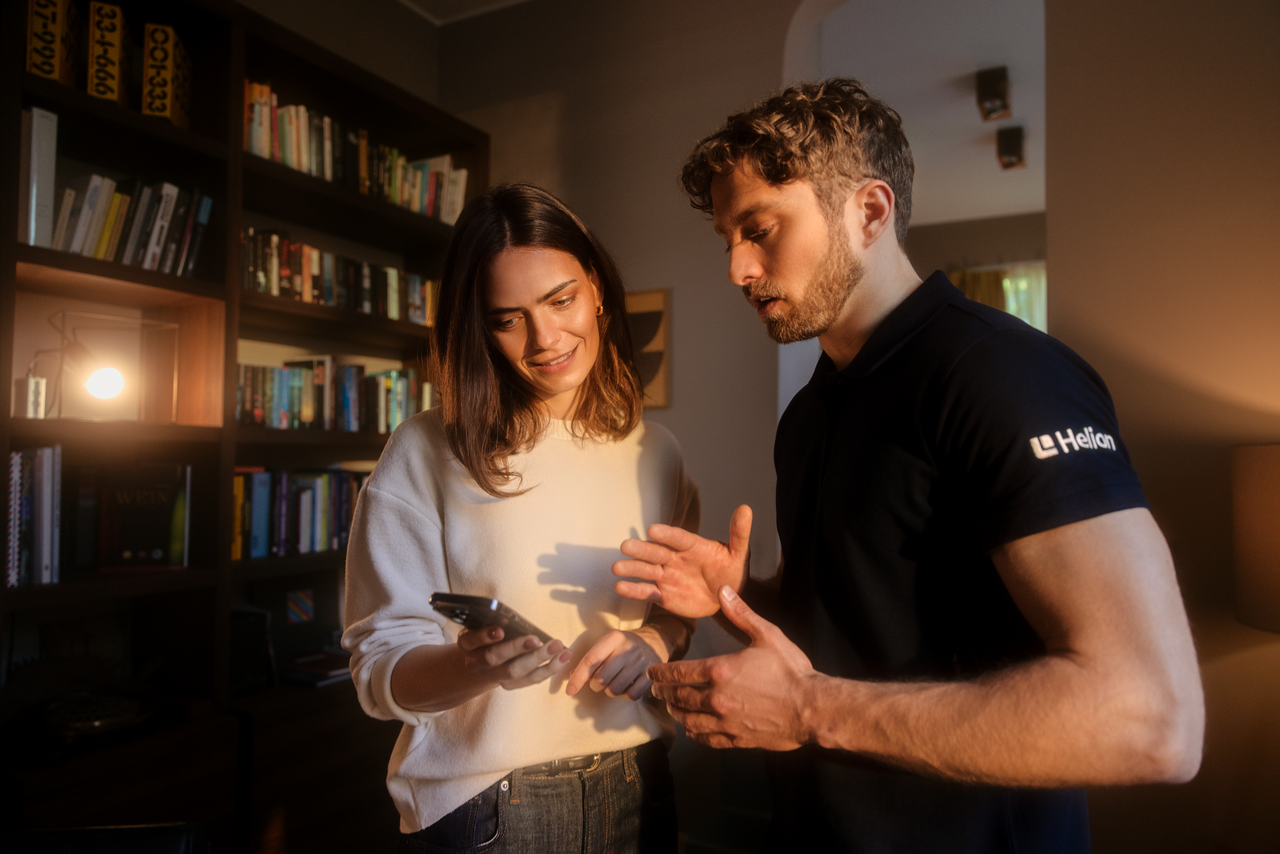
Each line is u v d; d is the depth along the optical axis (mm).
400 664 1003
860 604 823
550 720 1070
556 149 3201
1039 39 3689
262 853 2105
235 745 2074
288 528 2477
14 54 1736
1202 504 1906
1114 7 2047
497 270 1079
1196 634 1899
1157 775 592
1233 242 1898
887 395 829
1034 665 645
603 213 3066
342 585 2801
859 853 792
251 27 2260
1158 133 1989
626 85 3055
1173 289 1959
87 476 2041
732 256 902
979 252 6309
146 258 2066
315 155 2553
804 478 943
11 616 2047
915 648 794
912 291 917
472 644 844
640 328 2936
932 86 4164
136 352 2189
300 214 2725
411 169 2932
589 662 998
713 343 2807
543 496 1139
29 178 1816
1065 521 646
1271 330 1854
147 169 2262
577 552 1134
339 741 2330
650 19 3021
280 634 2586
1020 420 696
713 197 914
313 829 2244
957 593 783
